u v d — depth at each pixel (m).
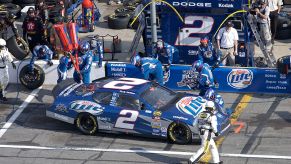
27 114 48.56
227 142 42.22
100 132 44.47
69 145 42.62
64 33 49.28
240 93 51.16
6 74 50.41
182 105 42.81
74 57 49.34
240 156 40.06
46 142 43.25
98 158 40.44
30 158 40.72
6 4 68.75
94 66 52.62
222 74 51.16
